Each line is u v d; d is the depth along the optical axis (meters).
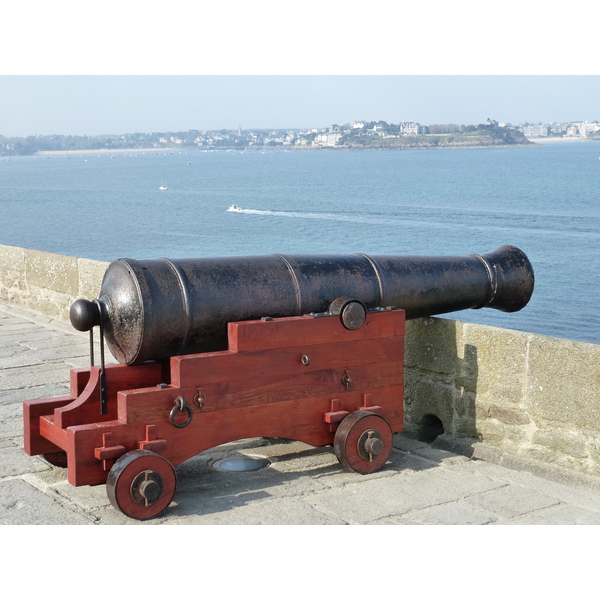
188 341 4.36
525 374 4.89
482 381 5.14
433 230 62.78
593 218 68.56
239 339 4.31
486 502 4.25
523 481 4.59
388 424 4.71
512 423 4.98
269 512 4.05
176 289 4.28
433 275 5.19
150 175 181.38
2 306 10.20
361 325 4.66
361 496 4.30
